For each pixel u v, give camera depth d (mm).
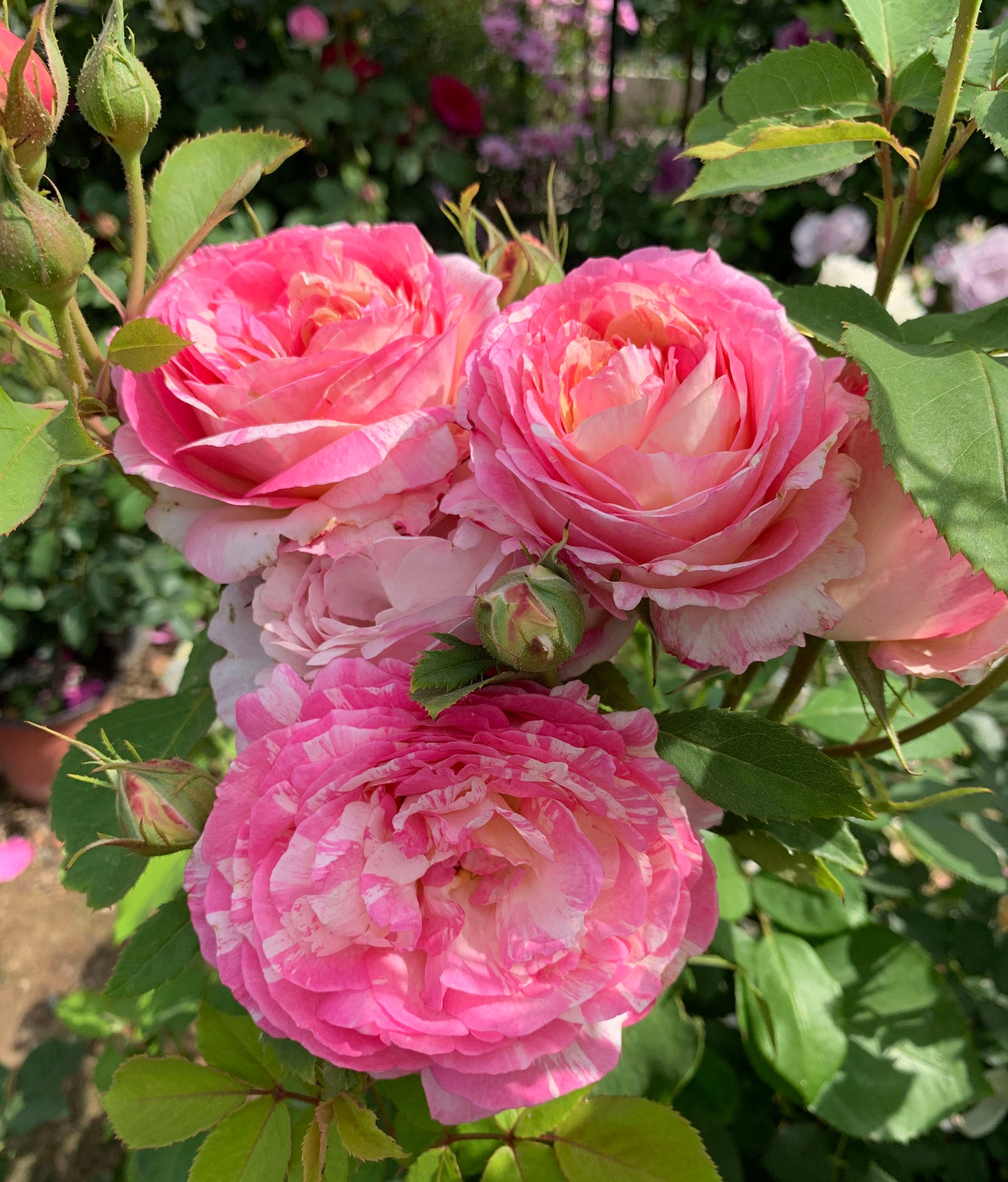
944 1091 274
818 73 225
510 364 177
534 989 174
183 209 231
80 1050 514
